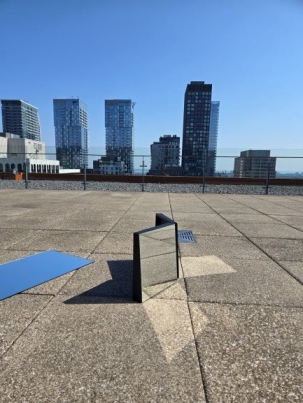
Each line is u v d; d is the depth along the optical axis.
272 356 2.00
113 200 10.63
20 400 1.58
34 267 3.64
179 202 10.39
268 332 2.29
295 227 6.33
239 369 1.86
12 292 2.93
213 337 2.21
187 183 18.53
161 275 3.11
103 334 2.22
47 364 1.88
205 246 4.75
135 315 2.52
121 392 1.65
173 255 3.25
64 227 5.96
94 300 2.79
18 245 4.64
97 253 4.25
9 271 3.50
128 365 1.88
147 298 2.83
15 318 2.44
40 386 1.69
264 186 17.16
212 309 2.65
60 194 12.51
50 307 2.64
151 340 2.16
